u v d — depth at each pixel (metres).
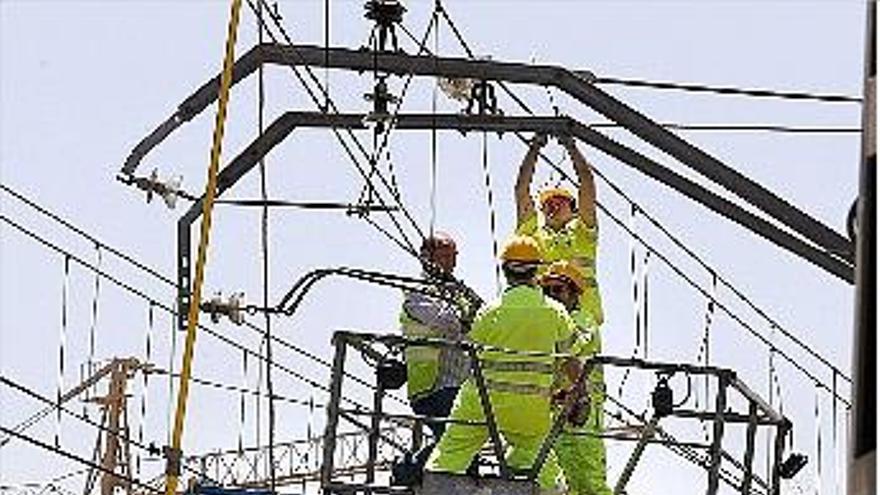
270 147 23.80
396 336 20.34
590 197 24.16
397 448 22.33
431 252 23.62
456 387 23.14
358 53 23.30
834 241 22.84
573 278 23.00
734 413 20.36
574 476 22.22
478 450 21.09
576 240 24.17
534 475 20.20
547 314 20.95
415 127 23.59
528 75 23.12
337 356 20.30
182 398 21.03
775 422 20.27
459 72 23.12
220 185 23.81
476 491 20.22
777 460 20.36
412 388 23.25
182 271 23.73
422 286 23.25
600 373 22.61
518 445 21.06
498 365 20.89
